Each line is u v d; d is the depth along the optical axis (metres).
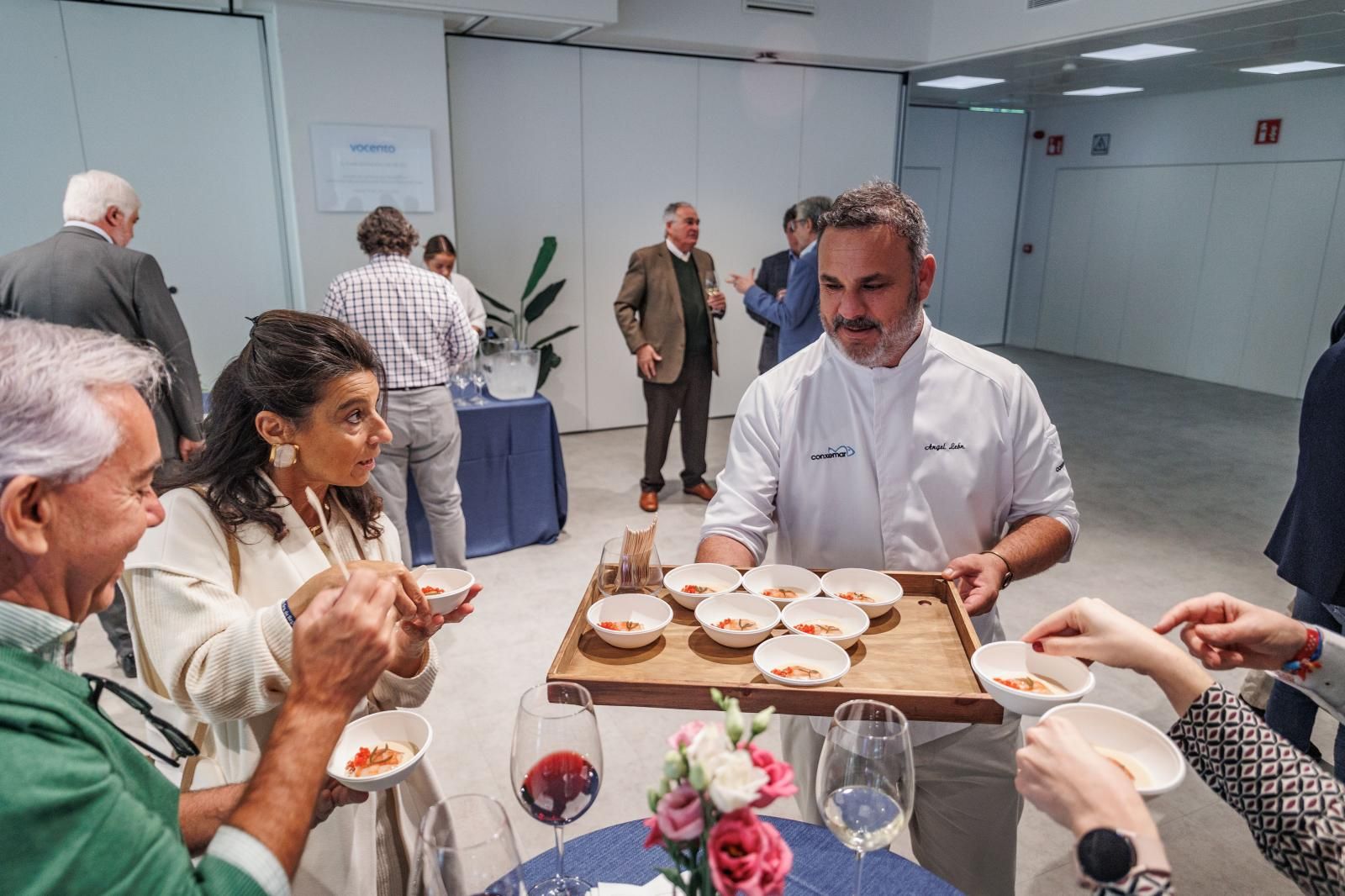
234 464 1.19
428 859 0.75
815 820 1.58
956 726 1.46
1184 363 8.23
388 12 4.49
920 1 5.98
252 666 1.05
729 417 6.68
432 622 1.22
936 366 1.50
